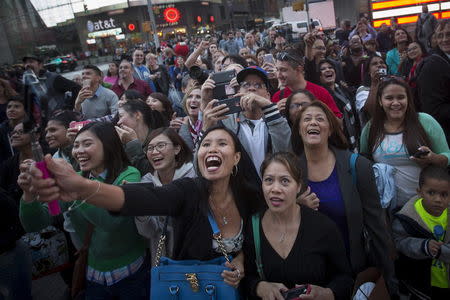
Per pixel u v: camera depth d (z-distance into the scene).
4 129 4.32
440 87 3.39
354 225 2.19
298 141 2.41
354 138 3.92
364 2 22.58
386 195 2.59
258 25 32.62
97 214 2.12
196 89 3.46
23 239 2.81
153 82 7.62
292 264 1.89
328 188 2.26
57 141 3.02
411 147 2.69
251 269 2.00
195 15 54.81
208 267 1.79
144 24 15.52
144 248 2.38
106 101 4.98
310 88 3.62
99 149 2.27
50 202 1.38
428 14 7.30
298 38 16.64
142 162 2.82
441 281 2.38
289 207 1.94
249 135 2.68
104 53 44.19
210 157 1.91
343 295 1.88
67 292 3.00
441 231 2.35
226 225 2.02
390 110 2.76
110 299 2.29
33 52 24.31
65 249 2.87
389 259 2.22
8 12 23.67
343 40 13.72
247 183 2.09
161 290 1.81
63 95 4.68
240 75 2.78
